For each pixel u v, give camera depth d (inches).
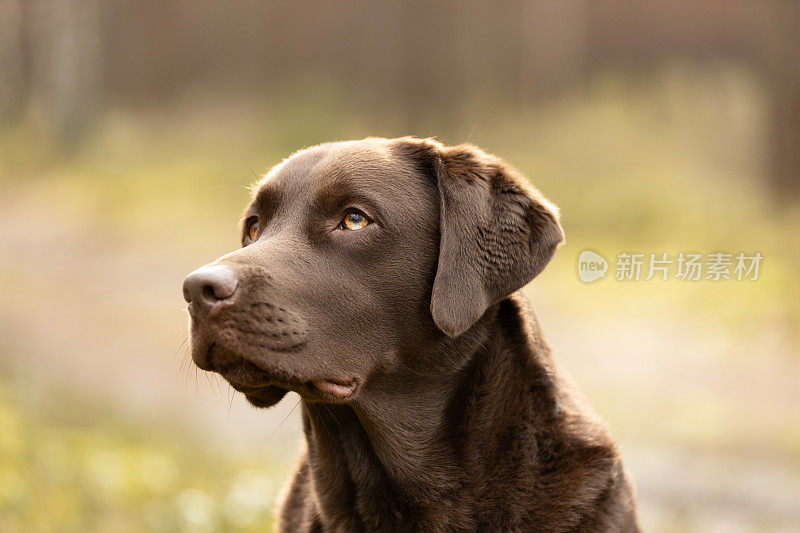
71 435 358.0
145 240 863.7
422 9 1637.6
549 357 198.5
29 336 576.1
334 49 1710.1
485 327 190.9
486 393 190.1
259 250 178.9
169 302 681.6
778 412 460.4
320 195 185.8
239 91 1654.8
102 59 1627.7
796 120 890.7
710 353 555.2
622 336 590.2
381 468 193.6
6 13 1419.8
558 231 193.2
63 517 276.4
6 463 296.7
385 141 199.3
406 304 186.9
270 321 171.6
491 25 1627.7
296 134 1310.3
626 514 194.7
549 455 188.5
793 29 893.8
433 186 193.8
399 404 189.2
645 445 427.5
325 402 182.4
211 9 1776.6
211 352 171.6
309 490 208.2
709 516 354.0
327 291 179.9
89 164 1204.5
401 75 1611.7
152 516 291.4
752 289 627.2
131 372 528.7
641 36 1589.6
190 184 1061.8
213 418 479.8
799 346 552.4
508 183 193.0
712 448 417.7
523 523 185.5
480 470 188.4
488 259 186.5
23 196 1050.1
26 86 1427.2
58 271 757.9
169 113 1561.3
